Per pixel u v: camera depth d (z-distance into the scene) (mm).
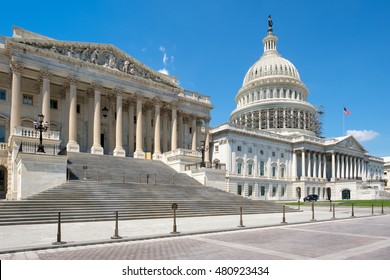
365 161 128125
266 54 142500
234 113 133625
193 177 45188
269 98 125125
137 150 52969
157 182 39188
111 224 21875
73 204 25328
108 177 36031
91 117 50500
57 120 49969
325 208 46562
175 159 49406
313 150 103500
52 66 45250
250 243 15195
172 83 59281
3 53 43594
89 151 49719
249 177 85625
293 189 98375
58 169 30266
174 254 12648
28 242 14812
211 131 86562
